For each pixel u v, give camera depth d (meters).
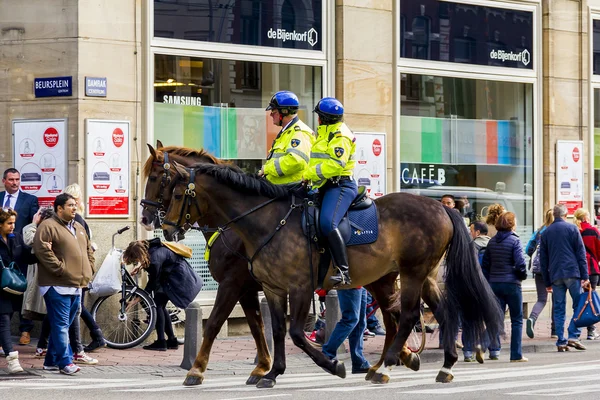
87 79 14.59
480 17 18.52
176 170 10.64
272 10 16.38
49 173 14.69
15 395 10.01
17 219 14.21
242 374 12.19
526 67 19.06
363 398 9.58
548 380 11.13
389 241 10.66
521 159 19.09
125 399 9.64
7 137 14.91
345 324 11.65
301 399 9.54
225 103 15.98
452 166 18.25
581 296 14.95
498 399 9.36
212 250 11.26
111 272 13.90
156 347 14.04
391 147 17.41
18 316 14.69
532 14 19.16
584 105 19.59
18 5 14.84
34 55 14.77
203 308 15.55
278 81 16.48
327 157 10.30
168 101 15.43
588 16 19.61
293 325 10.38
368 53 17.14
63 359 11.85
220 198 10.60
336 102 10.41
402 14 17.56
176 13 15.48
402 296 10.77
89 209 14.53
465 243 10.91
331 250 10.31
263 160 16.33
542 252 15.13
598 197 19.95
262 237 10.45
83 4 14.59
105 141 14.73
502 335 10.98
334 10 16.94
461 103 18.36
